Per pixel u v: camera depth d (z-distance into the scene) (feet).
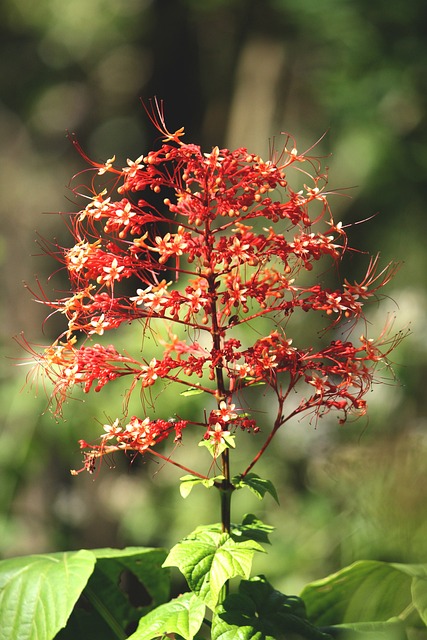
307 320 33.47
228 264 10.73
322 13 32.60
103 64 45.50
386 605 14.24
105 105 45.70
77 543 38.86
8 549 37.63
